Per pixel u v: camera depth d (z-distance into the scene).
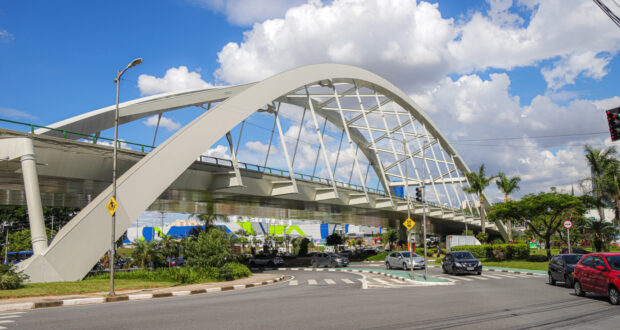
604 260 13.69
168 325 9.28
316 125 41.34
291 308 12.16
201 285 21.44
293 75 38.31
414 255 36.59
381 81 54.66
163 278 23.30
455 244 52.06
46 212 56.47
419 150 60.53
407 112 60.91
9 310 12.77
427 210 62.44
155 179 25.95
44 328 9.01
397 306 12.53
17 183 27.45
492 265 38.66
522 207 41.66
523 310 11.59
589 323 9.48
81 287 18.53
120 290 18.41
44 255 20.86
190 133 28.28
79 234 22.38
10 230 60.50
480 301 13.82
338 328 8.87
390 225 88.94
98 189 29.55
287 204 45.03
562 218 42.28
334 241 79.25
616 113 16.27
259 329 8.75
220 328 8.89
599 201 45.81
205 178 31.77
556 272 19.84
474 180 56.94
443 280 23.41
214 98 37.25
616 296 12.55
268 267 50.34
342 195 46.28
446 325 9.23
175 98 35.00
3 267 18.66
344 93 52.47
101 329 8.84
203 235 27.67
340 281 25.34
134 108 32.81
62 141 23.83
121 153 27.03
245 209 48.72
